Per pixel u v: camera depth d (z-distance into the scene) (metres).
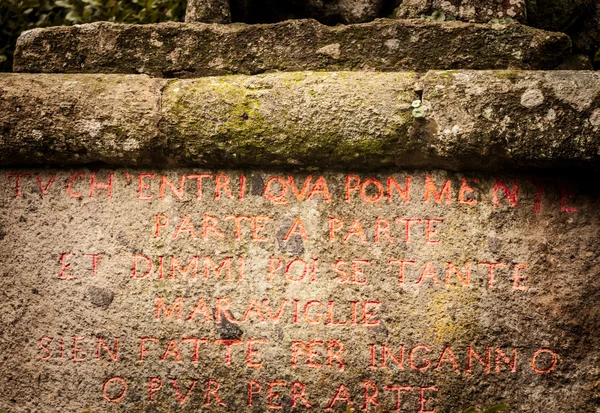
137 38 3.03
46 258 2.93
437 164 2.80
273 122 2.75
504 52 2.91
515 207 2.82
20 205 2.96
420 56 2.92
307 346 2.83
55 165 2.95
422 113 2.69
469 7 3.04
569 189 2.81
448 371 2.79
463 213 2.83
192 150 2.81
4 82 2.90
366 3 3.35
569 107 2.64
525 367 2.78
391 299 2.82
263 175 2.88
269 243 2.86
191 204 2.89
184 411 2.85
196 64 3.00
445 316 2.80
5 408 2.92
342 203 2.85
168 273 2.88
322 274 2.84
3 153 2.89
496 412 2.71
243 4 3.37
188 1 3.19
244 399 2.83
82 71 3.05
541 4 3.53
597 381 2.76
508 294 2.80
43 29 3.09
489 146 2.68
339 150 2.76
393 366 2.80
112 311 2.89
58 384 2.90
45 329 2.91
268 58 2.97
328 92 2.74
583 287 2.78
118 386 2.87
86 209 2.93
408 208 2.84
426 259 2.82
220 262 2.87
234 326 2.85
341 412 2.81
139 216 2.90
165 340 2.86
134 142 2.81
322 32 2.96
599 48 3.66
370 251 2.84
